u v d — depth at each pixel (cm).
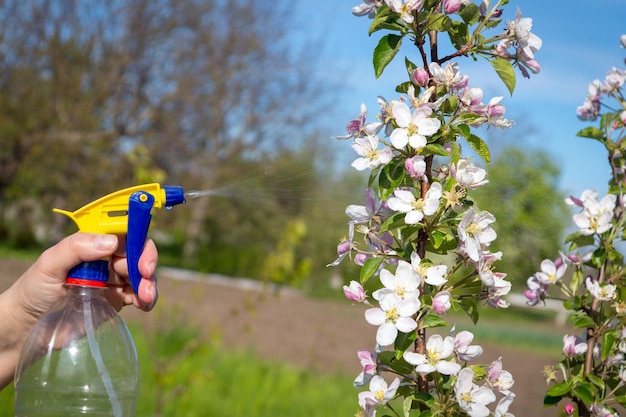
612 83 244
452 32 164
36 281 163
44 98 1716
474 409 144
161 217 1878
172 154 1970
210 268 2089
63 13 1762
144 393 654
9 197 1773
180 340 805
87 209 156
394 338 143
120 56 1861
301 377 834
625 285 222
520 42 159
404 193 151
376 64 158
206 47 2016
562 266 218
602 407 203
